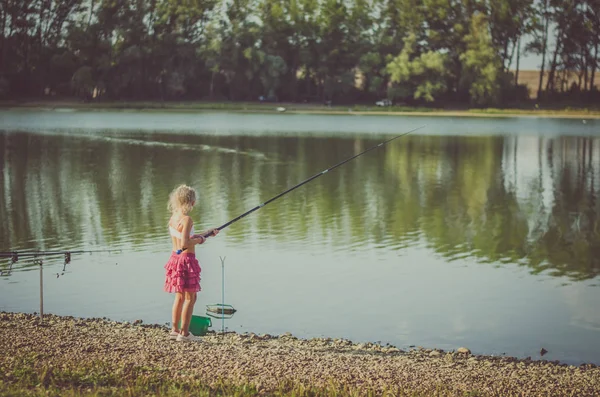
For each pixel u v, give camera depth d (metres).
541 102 101.56
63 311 11.70
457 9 100.50
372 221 21.19
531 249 17.91
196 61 100.88
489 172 34.78
